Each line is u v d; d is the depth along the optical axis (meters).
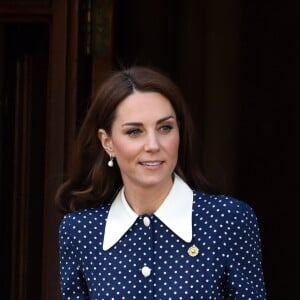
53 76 14.11
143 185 9.18
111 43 14.44
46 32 14.79
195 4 18.70
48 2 14.09
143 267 9.23
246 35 19.52
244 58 19.59
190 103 19.12
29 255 15.30
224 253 9.15
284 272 20.28
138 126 9.07
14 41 14.92
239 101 19.69
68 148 14.10
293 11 19.58
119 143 9.16
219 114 19.42
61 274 9.73
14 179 15.25
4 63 14.99
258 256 9.36
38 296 15.28
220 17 19.02
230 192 19.72
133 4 17.92
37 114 15.08
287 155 20.02
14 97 15.09
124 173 9.40
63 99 14.10
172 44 18.44
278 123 19.89
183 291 9.05
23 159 15.20
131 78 9.18
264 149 19.94
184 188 9.48
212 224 9.22
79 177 9.98
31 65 14.96
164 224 9.33
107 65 14.42
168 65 18.36
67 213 10.08
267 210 20.16
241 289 9.11
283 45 19.69
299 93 19.81
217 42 19.08
